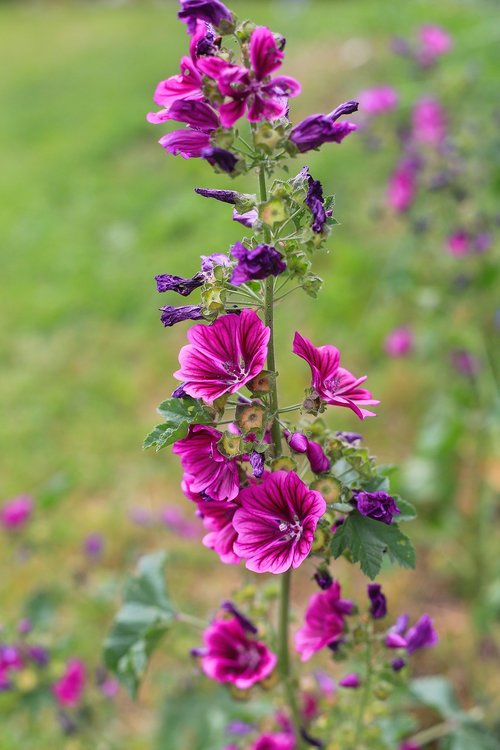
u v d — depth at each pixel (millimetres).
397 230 6348
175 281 1826
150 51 12758
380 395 5234
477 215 4082
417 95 5723
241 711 3166
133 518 4441
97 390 5973
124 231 7805
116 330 6582
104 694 3436
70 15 16797
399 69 8023
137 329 6535
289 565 1729
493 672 3803
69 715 3244
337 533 1844
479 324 4312
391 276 4602
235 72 1595
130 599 2504
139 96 10734
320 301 5910
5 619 3680
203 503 1932
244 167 1713
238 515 1798
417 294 4520
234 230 7094
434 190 3965
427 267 4570
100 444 5512
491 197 4488
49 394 6027
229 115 1658
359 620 2145
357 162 7262
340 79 8641
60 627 4168
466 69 4523
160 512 4555
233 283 1640
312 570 4379
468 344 4281
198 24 1693
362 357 5559
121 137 9570
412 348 4730
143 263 7195
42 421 5797
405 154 4324
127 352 6312
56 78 12438
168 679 3625
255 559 1763
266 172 1739
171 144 1741
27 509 3891
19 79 12750
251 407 1790
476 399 4434
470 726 3033
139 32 14281
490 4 7828
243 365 1792
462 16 8234
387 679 2217
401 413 5148
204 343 1807
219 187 7797
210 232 7258
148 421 5629
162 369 6047
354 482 1886
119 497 5074
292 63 9461
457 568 4188
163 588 2502
